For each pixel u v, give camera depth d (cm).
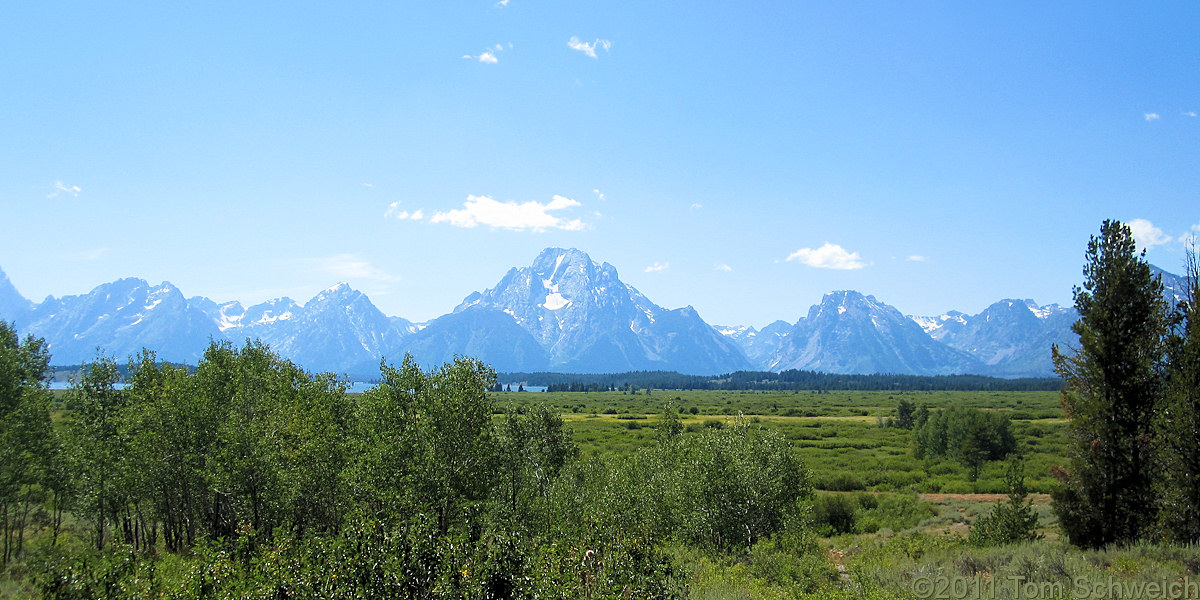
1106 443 2542
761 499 2991
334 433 3048
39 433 3197
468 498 2670
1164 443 2434
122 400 3428
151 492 3114
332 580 1225
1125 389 2520
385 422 2805
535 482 3369
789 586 1950
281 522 2994
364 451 2797
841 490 5759
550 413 3797
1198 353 2384
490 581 1276
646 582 1407
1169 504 2406
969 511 4531
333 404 3219
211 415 3147
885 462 7262
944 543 2859
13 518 3306
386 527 1322
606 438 9550
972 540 2977
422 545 1276
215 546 1431
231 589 1281
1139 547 2161
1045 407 17325
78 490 3231
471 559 1288
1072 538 2595
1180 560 1950
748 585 1966
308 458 3028
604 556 1421
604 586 1340
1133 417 2520
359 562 1234
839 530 4106
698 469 3086
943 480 5994
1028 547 2312
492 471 2894
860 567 2131
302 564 1283
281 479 2997
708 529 2961
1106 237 2650
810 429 11100
